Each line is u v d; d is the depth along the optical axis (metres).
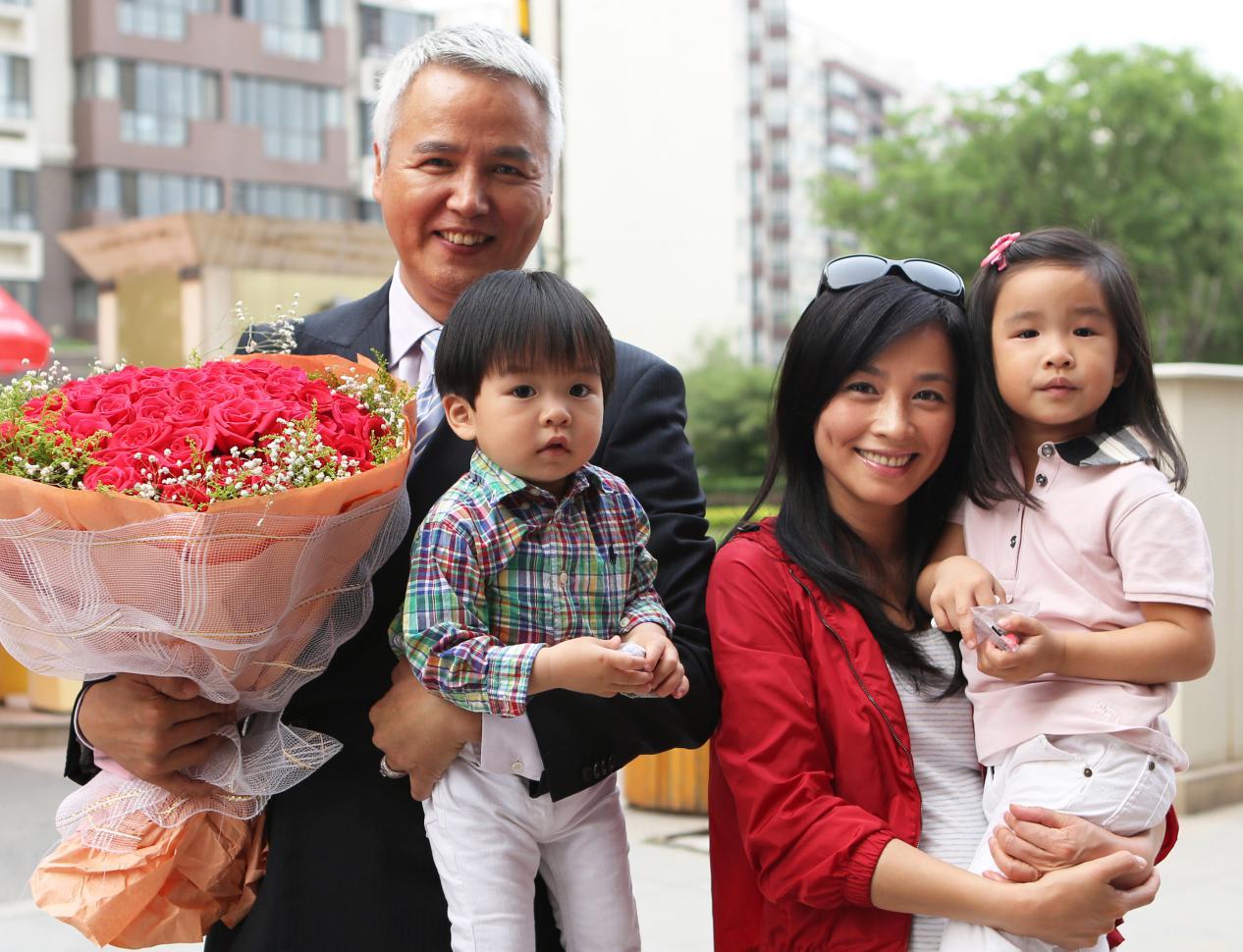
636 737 2.01
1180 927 4.52
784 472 2.18
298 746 2.01
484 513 1.94
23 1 29.34
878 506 2.15
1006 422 2.11
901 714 1.98
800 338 2.09
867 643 2.01
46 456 1.81
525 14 8.62
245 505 1.71
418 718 1.97
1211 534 5.89
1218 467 5.91
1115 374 2.10
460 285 2.28
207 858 2.08
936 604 2.00
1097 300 2.04
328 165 32.59
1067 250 2.06
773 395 2.17
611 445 2.21
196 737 1.98
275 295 17.17
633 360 2.31
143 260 17.20
